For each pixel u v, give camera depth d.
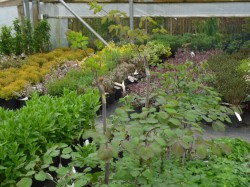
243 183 3.05
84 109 4.48
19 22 11.60
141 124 2.25
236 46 11.15
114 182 2.45
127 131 2.17
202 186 2.88
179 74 3.88
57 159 4.04
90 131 2.12
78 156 2.43
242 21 11.95
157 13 11.85
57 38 12.65
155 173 2.60
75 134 4.26
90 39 12.61
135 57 9.04
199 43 11.48
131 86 7.50
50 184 3.87
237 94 5.93
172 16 11.81
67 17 12.41
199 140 2.15
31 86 7.66
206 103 3.16
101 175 2.51
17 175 3.26
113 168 2.66
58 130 4.03
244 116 6.27
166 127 2.15
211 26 12.24
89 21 12.59
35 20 12.27
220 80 6.51
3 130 3.44
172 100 2.62
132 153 2.14
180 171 2.87
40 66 9.88
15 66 9.55
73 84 7.15
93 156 2.43
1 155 3.21
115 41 12.42
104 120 2.28
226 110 2.89
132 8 11.51
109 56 2.99
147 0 11.72
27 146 3.55
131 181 2.43
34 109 4.06
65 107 4.32
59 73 8.52
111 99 7.27
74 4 12.20
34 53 11.41
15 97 7.29
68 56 10.32
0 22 11.58
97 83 2.35
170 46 11.62
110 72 8.02
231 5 11.35
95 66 2.32
